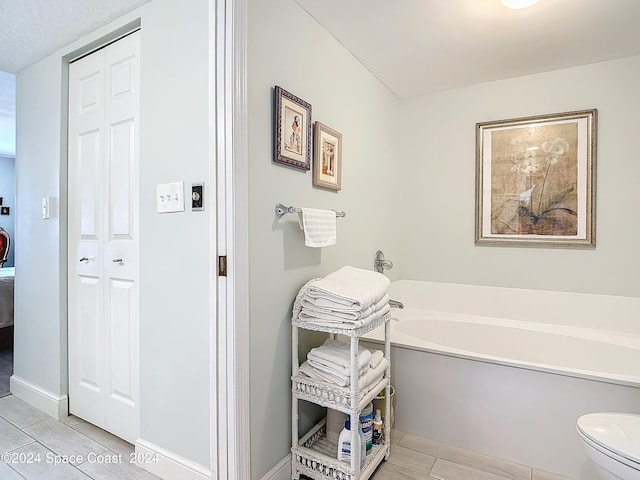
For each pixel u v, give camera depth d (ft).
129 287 5.98
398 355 6.80
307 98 5.91
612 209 7.60
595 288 7.77
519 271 8.48
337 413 5.72
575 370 5.51
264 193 5.01
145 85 5.50
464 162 9.02
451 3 5.67
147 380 5.51
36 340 7.52
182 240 5.10
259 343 4.92
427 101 9.41
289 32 5.49
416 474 5.57
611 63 7.57
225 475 4.61
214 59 4.54
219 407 4.61
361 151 7.70
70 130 6.95
